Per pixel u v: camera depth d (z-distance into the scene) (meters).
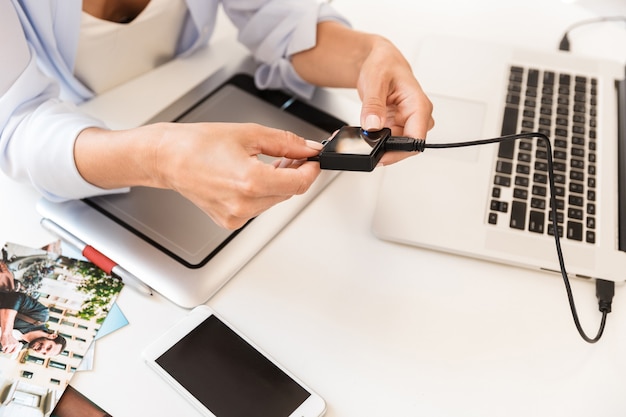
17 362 0.58
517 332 0.63
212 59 0.86
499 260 0.67
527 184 0.71
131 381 0.58
